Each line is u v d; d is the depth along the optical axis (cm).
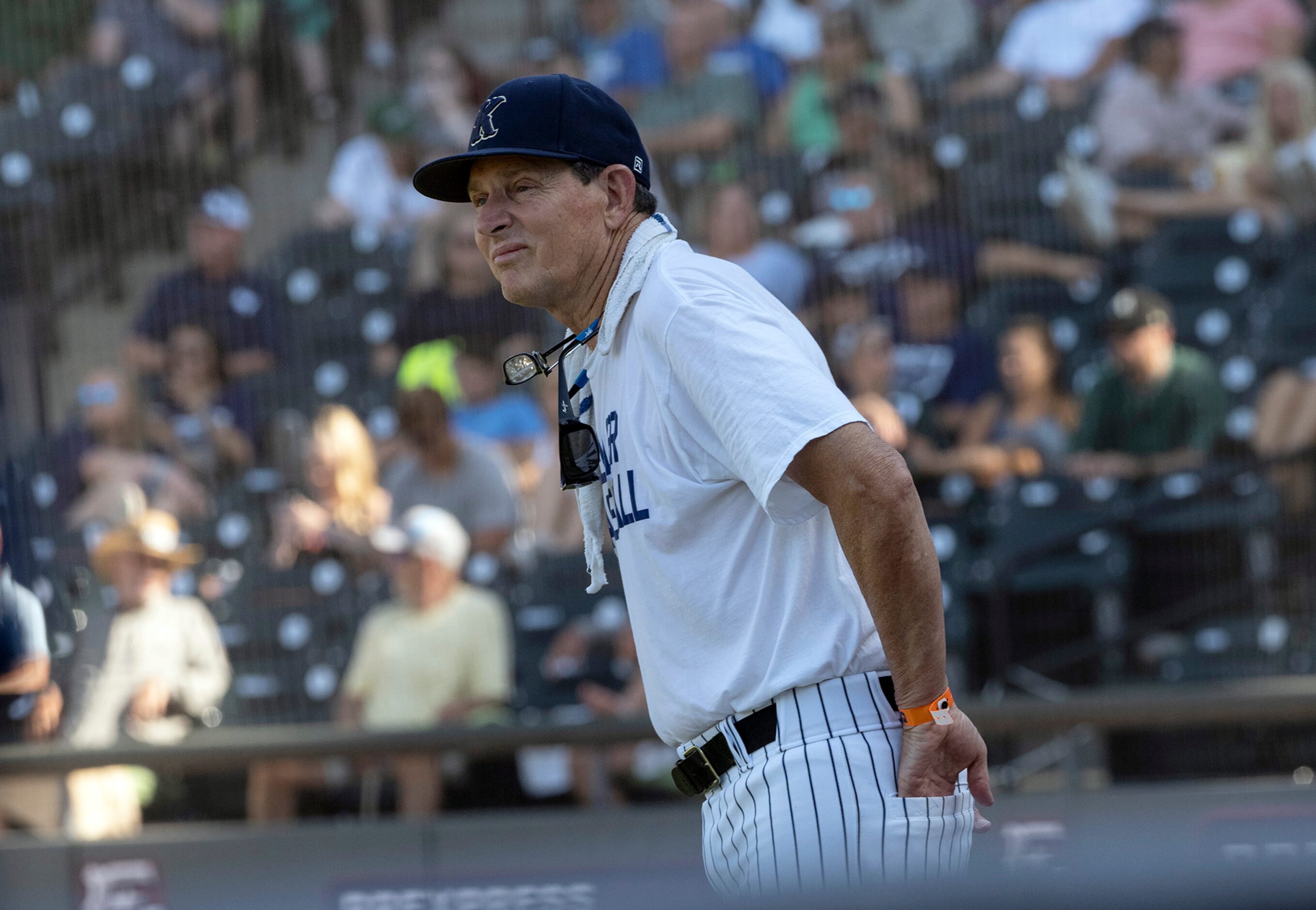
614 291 773
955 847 744
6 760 2005
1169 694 2002
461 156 766
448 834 1955
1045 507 2136
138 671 2064
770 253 2256
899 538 681
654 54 2389
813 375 703
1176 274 2347
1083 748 2028
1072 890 307
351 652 2116
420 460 2178
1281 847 462
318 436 2181
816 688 745
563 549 2166
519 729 2006
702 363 716
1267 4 2538
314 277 2358
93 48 2400
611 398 787
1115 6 2486
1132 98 2436
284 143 2431
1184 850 366
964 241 2275
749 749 755
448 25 2466
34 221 2295
